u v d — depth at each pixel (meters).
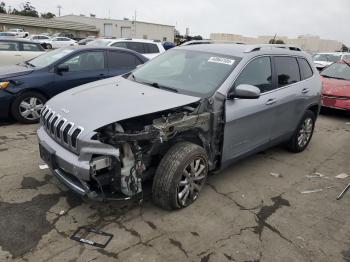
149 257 2.71
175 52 4.61
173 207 3.31
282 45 4.93
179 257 2.73
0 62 9.88
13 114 5.88
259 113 4.05
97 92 3.55
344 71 9.06
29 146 4.87
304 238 3.12
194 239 2.97
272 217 3.43
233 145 3.85
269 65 4.34
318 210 3.64
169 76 4.06
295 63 4.94
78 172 2.83
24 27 49.44
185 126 3.18
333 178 4.52
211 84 3.67
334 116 8.54
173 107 3.16
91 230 2.99
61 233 2.93
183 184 3.31
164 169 3.16
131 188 3.00
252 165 4.77
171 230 3.07
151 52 11.47
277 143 4.86
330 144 6.09
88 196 2.89
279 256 2.84
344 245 3.06
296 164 4.94
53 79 6.16
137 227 3.08
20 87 5.80
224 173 4.43
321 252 2.94
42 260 2.60
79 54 6.59
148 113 3.00
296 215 3.51
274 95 4.30
